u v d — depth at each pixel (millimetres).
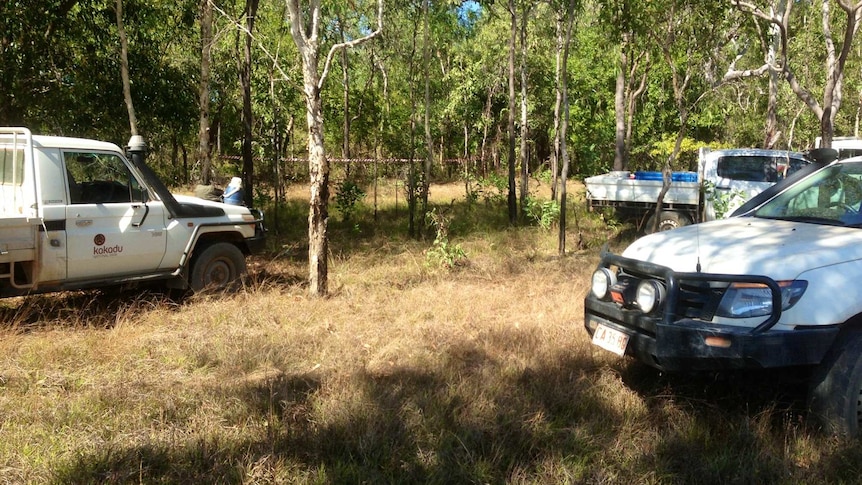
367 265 9453
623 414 4082
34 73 11555
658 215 9414
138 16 12711
